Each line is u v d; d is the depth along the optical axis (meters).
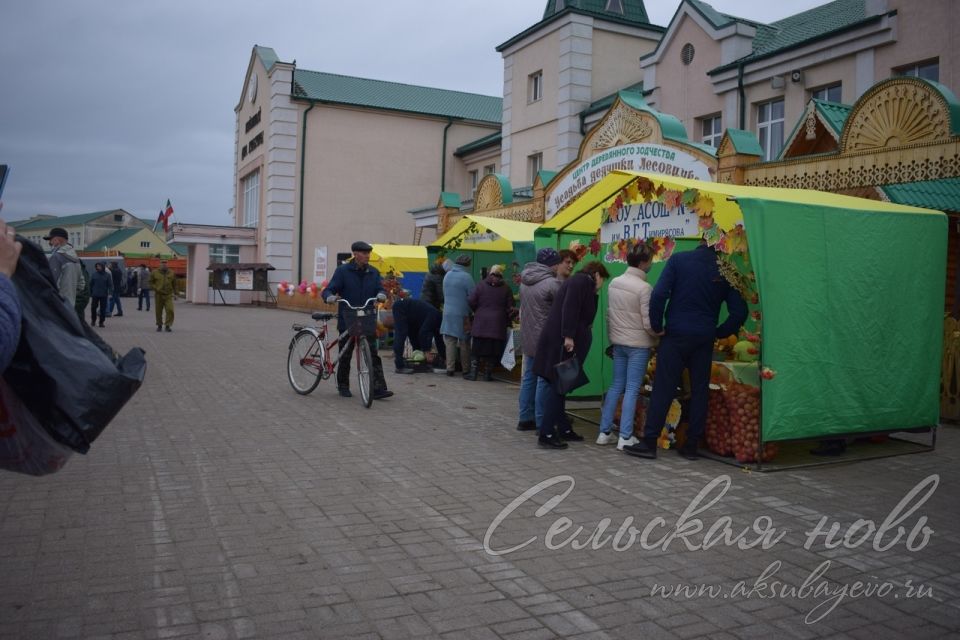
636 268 6.84
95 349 2.71
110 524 4.58
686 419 6.88
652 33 22.23
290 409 8.48
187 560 4.04
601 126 12.12
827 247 6.42
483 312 10.95
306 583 3.77
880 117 8.77
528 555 4.22
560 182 13.05
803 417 6.32
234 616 3.39
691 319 6.39
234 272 32.62
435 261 13.24
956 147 7.83
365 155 32.75
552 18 21.72
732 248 6.36
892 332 6.79
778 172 9.56
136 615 3.38
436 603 3.58
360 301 9.09
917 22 12.63
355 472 5.87
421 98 35.06
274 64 31.17
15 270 2.56
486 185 17.09
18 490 5.23
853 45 13.59
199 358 13.18
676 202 7.15
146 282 29.77
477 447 6.82
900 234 6.81
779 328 6.20
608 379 8.62
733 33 15.92
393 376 11.69
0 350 2.20
